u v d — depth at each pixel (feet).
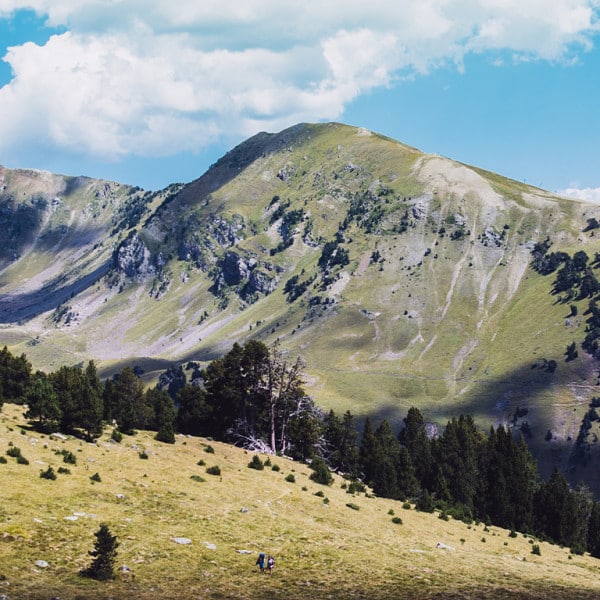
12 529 147.74
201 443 303.48
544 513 350.02
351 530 211.00
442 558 196.34
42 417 247.91
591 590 181.37
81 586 129.80
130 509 181.27
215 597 136.46
